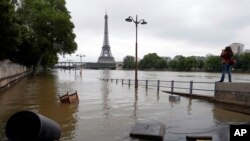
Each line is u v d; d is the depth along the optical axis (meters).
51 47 66.44
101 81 48.16
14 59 52.84
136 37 32.09
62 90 29.17
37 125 8.16
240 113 15.20
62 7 73.38
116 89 30.94
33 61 65.62
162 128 10.74
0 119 13.22
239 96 16.83
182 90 39.19
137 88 31.88
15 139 8.24
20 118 8.36
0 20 26.05
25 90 28.84
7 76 30.97
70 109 16.34
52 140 8.78
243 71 134.12
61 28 64.94
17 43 29.83
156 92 27.19
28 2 62.94
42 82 43.47
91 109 16.41
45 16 62.94
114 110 16.12
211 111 15.87
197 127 11.81
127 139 9.96
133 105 18.17
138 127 10.80
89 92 27.16
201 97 20.95
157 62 198.25
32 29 60.56
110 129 11.43
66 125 12.08
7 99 20.88
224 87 18.06
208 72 161.00
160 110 16.22
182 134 10.66
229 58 18.66
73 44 69.12
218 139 9.86
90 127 11.74
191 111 15.88
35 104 18.28
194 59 175.25
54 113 15.00
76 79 55.06
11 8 26.22
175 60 189.75
